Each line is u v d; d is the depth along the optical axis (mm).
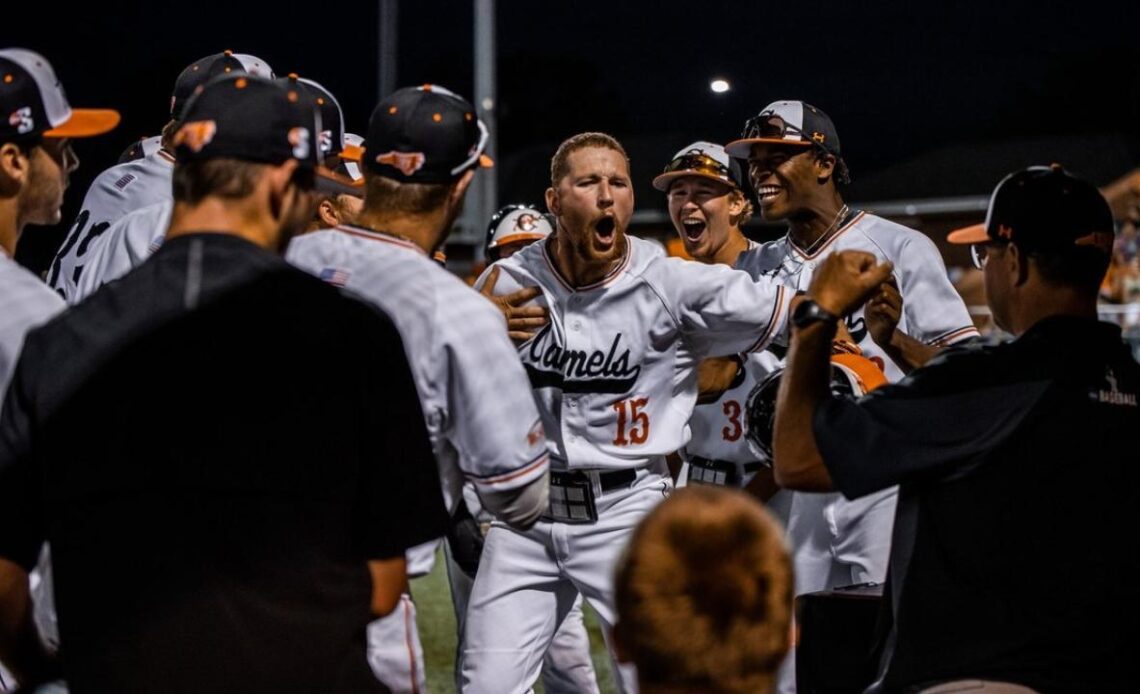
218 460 2016
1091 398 2193
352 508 2131
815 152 4242
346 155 3520
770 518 1603
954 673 2186
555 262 3678
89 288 3627
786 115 4238
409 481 2158
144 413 2018
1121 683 2172
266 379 2041
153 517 2000
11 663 2246
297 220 2229
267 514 2021
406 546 2166
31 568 2162
